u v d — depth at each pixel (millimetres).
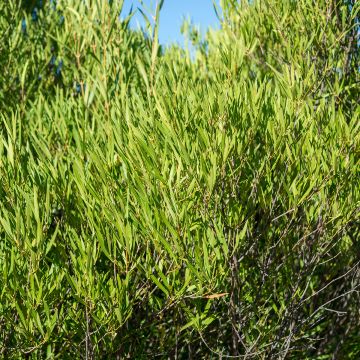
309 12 3020
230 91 2289
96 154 1956
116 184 1928
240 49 2619
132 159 1894
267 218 2320
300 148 2285
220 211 2102
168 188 1914
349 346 3213
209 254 1975
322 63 2965
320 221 2357
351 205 2320
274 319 2738
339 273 3074
